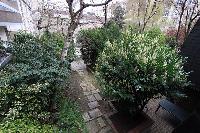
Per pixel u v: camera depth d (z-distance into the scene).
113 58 8.91
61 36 14.51
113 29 13.98
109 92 8.14
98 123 8.34
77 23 8.49
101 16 20.47
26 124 6.24
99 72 9.23
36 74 7.06
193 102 8.83
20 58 9.08
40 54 9.13
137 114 9.13
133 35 9.70
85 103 9.62
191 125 6.31
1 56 10.00
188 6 18.27
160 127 8.88
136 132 8.09
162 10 26.34
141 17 26.00
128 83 8.04
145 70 7.71
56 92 7.72
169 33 23.42
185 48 10.38
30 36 11.89
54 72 7.19
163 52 8.25
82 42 14.12
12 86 6.89
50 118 7.27
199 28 10.15
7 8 16.05
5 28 16.52
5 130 5.71
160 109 10.34
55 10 18.06
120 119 8.79
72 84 11.14
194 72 9.08
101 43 12.88
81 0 7.93
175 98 8.45
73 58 11.88
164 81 7.51
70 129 7.17
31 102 6.80
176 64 8.13
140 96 8.34
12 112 6.36
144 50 8.20
